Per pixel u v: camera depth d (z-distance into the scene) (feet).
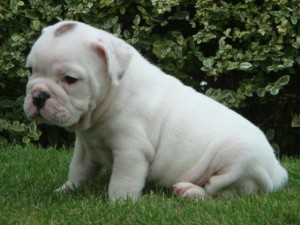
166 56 25.36
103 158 17.33
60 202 16.66
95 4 25.75
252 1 24.81
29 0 25.99
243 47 25.94
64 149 23.67
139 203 15.78
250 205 15.60
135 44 25.73
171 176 17.28
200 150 17.04
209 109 17.48
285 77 24.71
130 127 16.38
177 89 17.43
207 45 26.89
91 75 15.72
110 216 15.11
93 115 16.29
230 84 26.76
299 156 27.07
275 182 17.99
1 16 25.64
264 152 17.22
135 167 16.46
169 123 16.92
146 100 16.62
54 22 26.45
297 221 14.58
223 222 14.52
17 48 25.49
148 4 25.58
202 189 17.08
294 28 24.90
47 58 15.47
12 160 21.70
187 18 25.48
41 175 19.72
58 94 15.48
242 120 17.70
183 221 14.66
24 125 25.58
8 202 16.65
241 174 16.92
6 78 26.37
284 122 27.09
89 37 15.80
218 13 25.12
